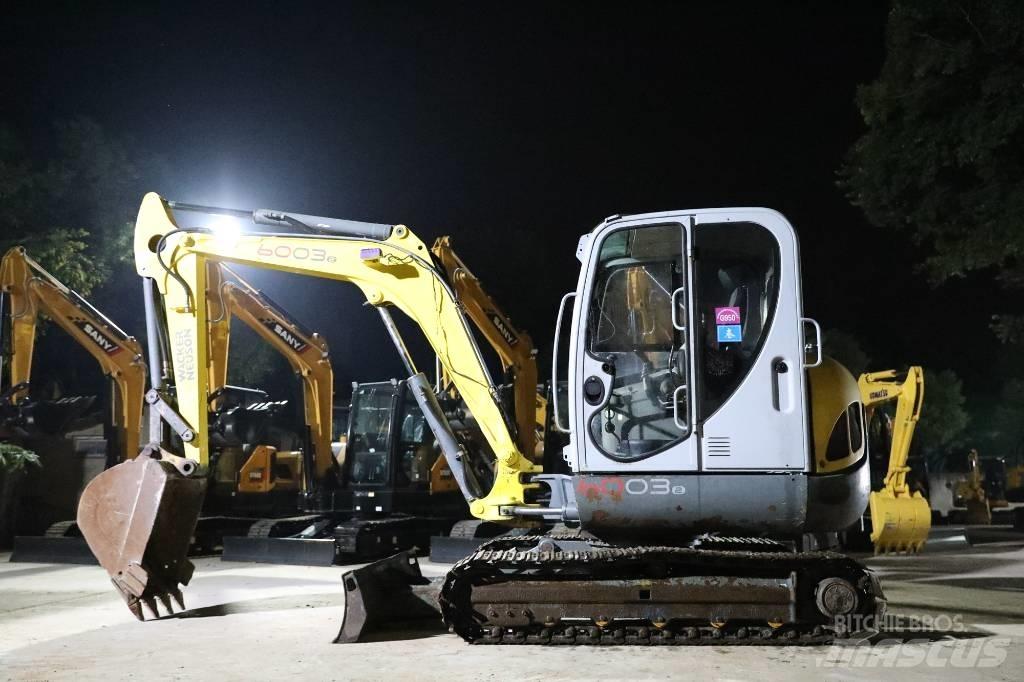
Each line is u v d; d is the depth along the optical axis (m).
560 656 7.02
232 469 17.80
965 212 18.41
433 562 14.59
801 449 7.21
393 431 16.75
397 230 9.63
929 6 17.58
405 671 6.61
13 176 20.77
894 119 18.80
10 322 16.62
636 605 7.29
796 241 7.41
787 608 7.18
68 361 24.89
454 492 17.70
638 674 6.39
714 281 7.53
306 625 8.74
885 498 15.28
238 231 10.02
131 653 7.51
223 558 15.39
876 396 16.12
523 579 7.45
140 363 17.03
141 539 8.89
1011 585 11.28
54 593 11.48
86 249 22.36
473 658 6.98
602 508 7.44
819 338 7.25
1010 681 6.22
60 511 18.83
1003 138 17.02
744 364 7.36
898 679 6.26
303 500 17.59
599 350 7.61
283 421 19.81
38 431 17.25
